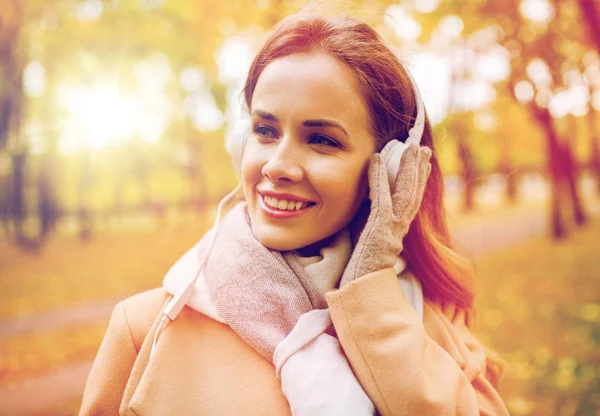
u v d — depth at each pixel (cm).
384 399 104
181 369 110
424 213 149
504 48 845
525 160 2630
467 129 887
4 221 1891
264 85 113
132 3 1055
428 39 761
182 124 2073
